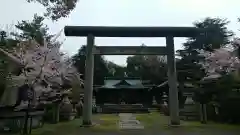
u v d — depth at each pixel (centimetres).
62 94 1546
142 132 1052
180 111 1703
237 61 1354
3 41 1416
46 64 1090
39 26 1977
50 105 1503
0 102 1064
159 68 4088
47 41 1222
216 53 1495
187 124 1350
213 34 2238
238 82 1388
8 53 1043
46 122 1495
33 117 1184
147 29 1319
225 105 1483
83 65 3812
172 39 1348
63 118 1698
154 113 2578
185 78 2466
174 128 1168
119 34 1354
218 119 1529
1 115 1020
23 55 1028
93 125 1273
